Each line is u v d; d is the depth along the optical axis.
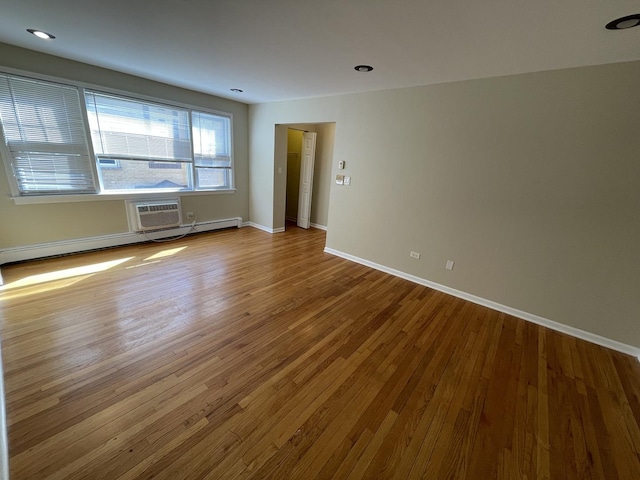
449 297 3.17
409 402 1.72
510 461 1.41
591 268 2.39
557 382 1.96
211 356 1.98
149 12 1.80
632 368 2.15
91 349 1.96
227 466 1.29
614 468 1.41
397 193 3.45
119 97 3.50
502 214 2.75
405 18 1.62
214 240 4.61
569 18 1.50
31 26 2.14
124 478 1.21
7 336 2.03
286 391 1.74
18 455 1.27
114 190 3.75
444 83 2.84
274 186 5.05
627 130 2.09
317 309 2.72
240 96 4.41
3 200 2.95
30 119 2.95
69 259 3.38
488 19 1.56
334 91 3.57
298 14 1.67
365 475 1.30
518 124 2.51
